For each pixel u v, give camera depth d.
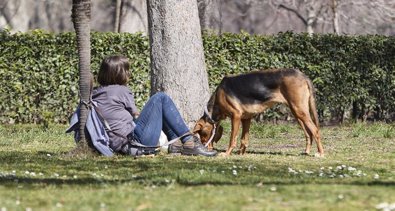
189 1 16.33
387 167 12.05
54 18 46.22
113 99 12.96
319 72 22.00
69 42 21.31
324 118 22.27
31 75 21.28
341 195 7.88
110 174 10.53
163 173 10.30
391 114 22.66
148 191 8.28
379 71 22.28
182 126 13.36
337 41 22.06
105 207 7.24
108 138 13.01
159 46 16.34
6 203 7.48
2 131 18.88
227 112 13.67
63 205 7.41
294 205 7.39
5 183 9.20
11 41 21.23
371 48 22.20
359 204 7.47
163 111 13.21
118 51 21.33
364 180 9.79
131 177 9.98
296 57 21.94
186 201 7.57
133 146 13.09
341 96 22.16
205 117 13.78
